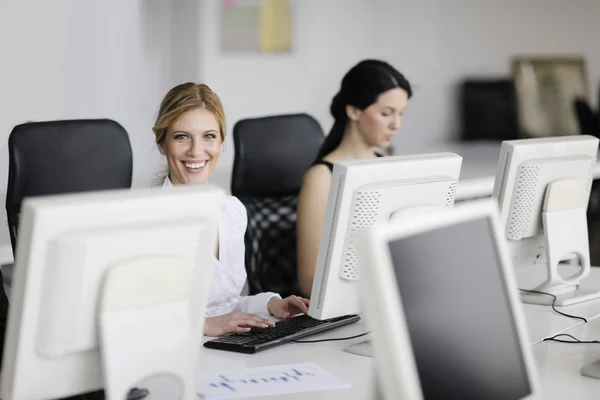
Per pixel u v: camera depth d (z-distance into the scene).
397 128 3.67
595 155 3.32
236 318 2.83
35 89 5.62
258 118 3.94
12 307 1.83
